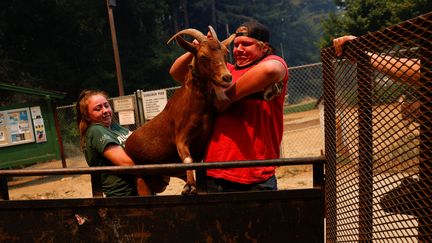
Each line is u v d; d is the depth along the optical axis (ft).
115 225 7.05
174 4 157.38
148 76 105.60
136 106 32.65
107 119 9.75
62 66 87.76
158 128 8.91
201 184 6.80
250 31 7.92
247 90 7.00
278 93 7.25
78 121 10.13
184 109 8.12
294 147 37.11
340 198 6.39
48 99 35.17
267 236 6.72
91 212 7.09
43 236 7.27
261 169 7.71
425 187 4.62
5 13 81.35
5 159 33.27
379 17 102.53
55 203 7.15
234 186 7.75
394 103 5.02
